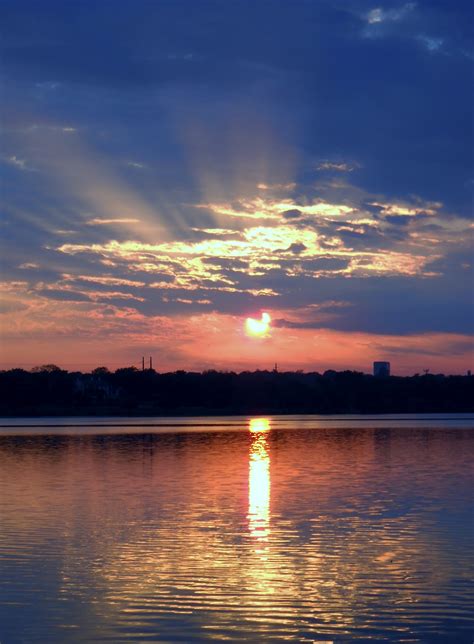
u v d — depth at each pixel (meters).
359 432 125.44
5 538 32.16
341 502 42.09
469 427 144.38
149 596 24.06
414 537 32.22
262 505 41.06
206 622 21.73
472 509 39.34
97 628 21.31
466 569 27.00
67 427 149.38
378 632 21.00
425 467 62.72
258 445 92.12
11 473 58.78
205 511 39.12
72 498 44.09
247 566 27.52
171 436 113.69
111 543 31.20
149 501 42.78
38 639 20.55
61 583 25.41
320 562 28.06
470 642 20.30
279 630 21.16
